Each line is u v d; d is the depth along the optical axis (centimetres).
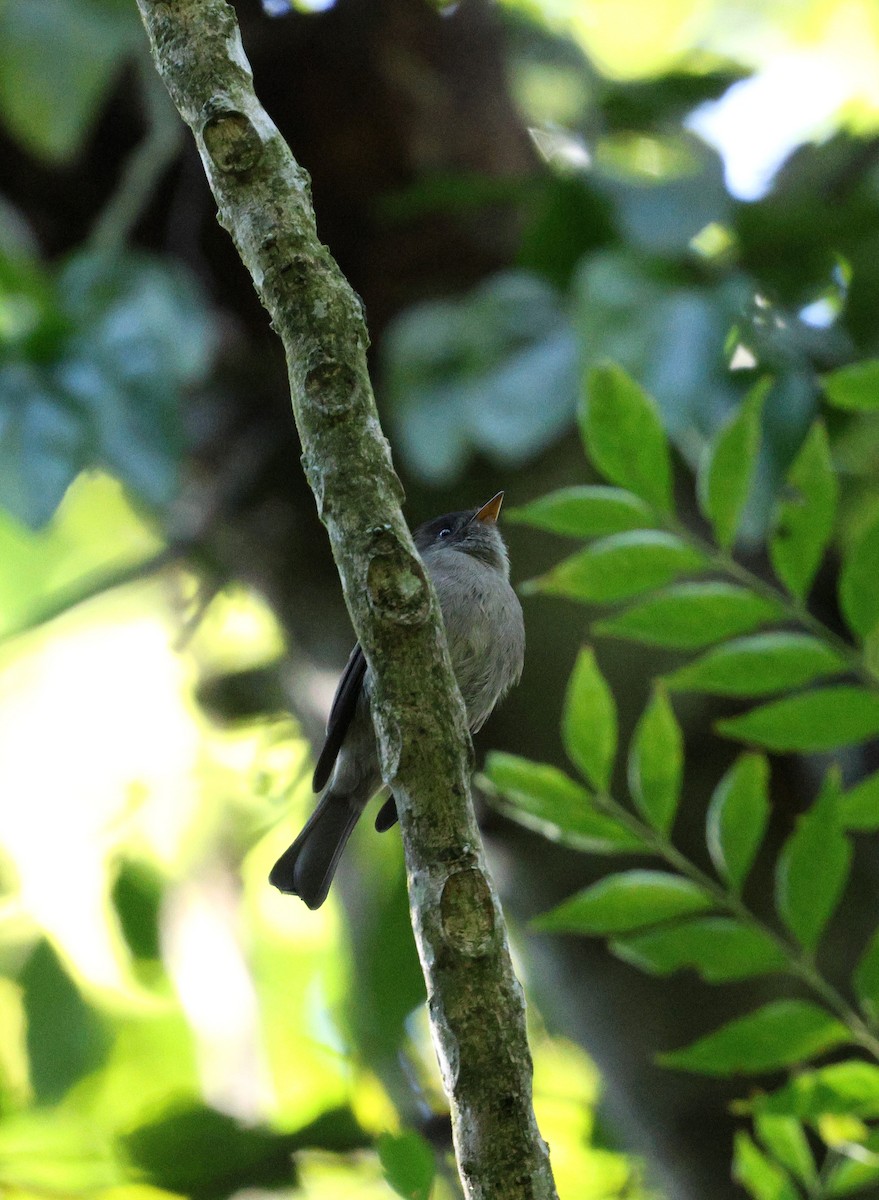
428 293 891
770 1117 595
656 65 1232
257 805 1124
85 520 1274
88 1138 891
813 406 754
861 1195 663
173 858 1114
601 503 594
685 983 725
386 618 391
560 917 589
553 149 1019
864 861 759
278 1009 1105
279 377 927
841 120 1056
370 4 895
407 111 898
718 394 740
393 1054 970
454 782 394
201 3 417
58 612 926
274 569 916
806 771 823
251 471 909
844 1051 714
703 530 815
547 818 595
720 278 805
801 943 583
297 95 892
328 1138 825
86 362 779
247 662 1120
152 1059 1084
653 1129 733
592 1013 748
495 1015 384
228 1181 817
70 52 823
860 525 916
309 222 409
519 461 743
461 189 844
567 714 596
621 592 593
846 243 879
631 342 746
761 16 1224
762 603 591
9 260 801
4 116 863
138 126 941
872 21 1219
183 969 1088
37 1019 1066
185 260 930
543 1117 952
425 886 391
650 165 1012
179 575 1115
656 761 592
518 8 1054
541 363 754
